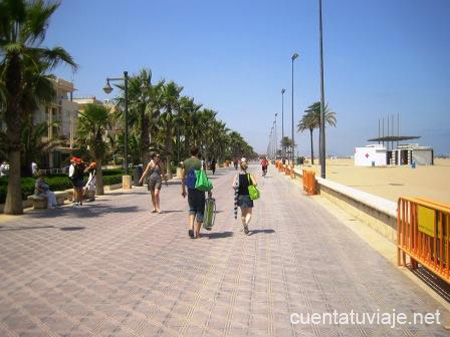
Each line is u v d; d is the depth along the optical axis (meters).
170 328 4.78
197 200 10.07
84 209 16.42
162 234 10.68
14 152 15.09
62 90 61.88
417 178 39.22
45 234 10.91
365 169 61.06
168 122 40.78
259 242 9.54
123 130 35.50
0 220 13.69
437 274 5.53
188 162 10.12
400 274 6.82
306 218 13.46
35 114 16.67
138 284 6.42
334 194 17.62
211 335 4.59
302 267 7.32
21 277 6.89
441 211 5.39
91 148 22.58
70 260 8.00
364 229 11.21
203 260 7.88
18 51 14.47
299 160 97.19
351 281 6.48
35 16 14.85
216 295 5.89
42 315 5.22
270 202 18.66
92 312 5.30
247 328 4.76
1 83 14.57
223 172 56.41
